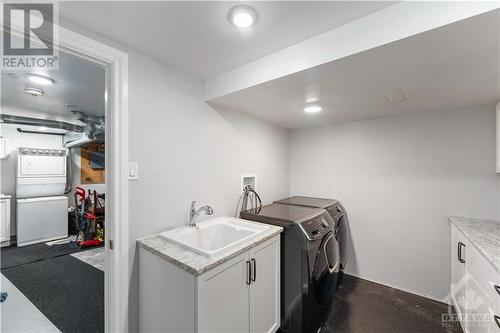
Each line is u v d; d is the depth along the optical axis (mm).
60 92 2537
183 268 1108
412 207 2295
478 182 1984
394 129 2404
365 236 2574
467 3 873
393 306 2066
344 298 2195
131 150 1404
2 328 1795
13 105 3051
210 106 1962
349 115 2402
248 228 1741
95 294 2285
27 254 3451
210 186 1963
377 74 1394
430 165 2203
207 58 1535
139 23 1161
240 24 1153
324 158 2896
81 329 1776
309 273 1614
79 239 3953
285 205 2393
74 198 4773
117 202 1347
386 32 1049
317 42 1271
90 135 3713
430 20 945
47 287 2428
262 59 1521
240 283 1332
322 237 1789
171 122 1646
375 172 2520
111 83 1350
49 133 4719
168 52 1456
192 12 1072
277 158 2934
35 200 4059
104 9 1050
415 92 1698
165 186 1601
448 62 1229
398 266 2367
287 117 2520
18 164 4129
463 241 1695
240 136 2303
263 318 1540
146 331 1377
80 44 1184
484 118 1968
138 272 1437
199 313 1065
